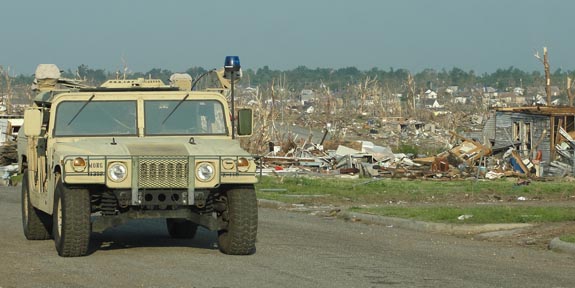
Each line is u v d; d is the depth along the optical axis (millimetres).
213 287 13938
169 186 16406
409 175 53719
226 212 17281
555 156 63156
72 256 16891
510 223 23344
